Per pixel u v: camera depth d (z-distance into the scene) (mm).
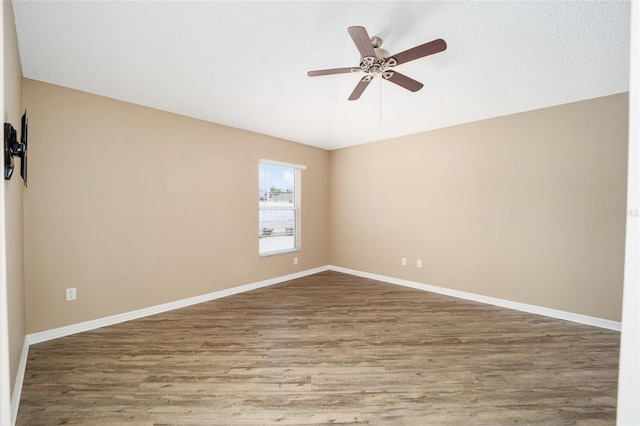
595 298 2781
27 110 2348
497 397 1735
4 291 755
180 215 3271
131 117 2910
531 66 2217
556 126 2982
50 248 2449
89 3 1559
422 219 3996
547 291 3033
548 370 2014
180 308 3238
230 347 2326
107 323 2746
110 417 1560
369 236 4629
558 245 2975
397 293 3811
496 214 3365
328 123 3633
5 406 708
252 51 2029
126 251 2875
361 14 1655
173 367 2035
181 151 3281
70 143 2553
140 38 1874
